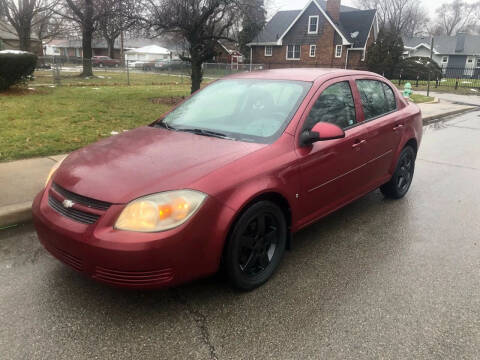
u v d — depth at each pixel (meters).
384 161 4.66
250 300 3.03
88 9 13.76
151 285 2.58
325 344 2.59
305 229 4.37
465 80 42.41
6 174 5.27
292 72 4.16
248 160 3.00
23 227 4.15
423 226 4.50
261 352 2.51
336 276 3.41
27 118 8.85
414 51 63.78
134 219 2.53
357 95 4.28
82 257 2.61
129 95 14.70
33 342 2.54
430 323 2.81
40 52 36.03
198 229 2.63
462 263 3.68
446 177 6.52
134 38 14.13
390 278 3.39
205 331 2.68
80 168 3.00
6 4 27.75
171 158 2.98
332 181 3.78
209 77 30.58
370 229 4.38
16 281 3.18
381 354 2.51
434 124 12.74
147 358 2.44
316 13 40.00
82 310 2.86
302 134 3.43
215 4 12.46
